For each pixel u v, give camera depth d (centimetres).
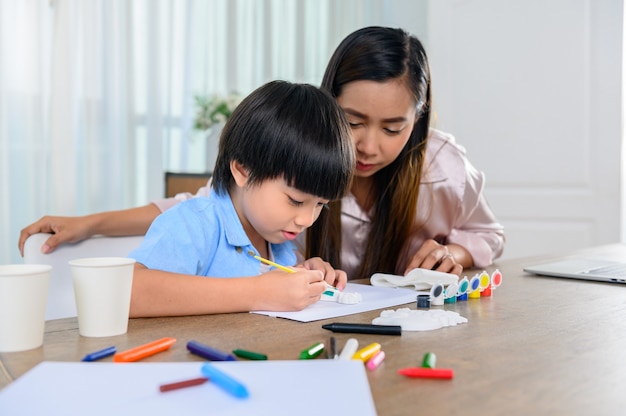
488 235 154
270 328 72
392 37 116
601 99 264
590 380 53
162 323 75
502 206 289
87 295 67
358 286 105
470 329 73
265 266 111
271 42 320
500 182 289
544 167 278
